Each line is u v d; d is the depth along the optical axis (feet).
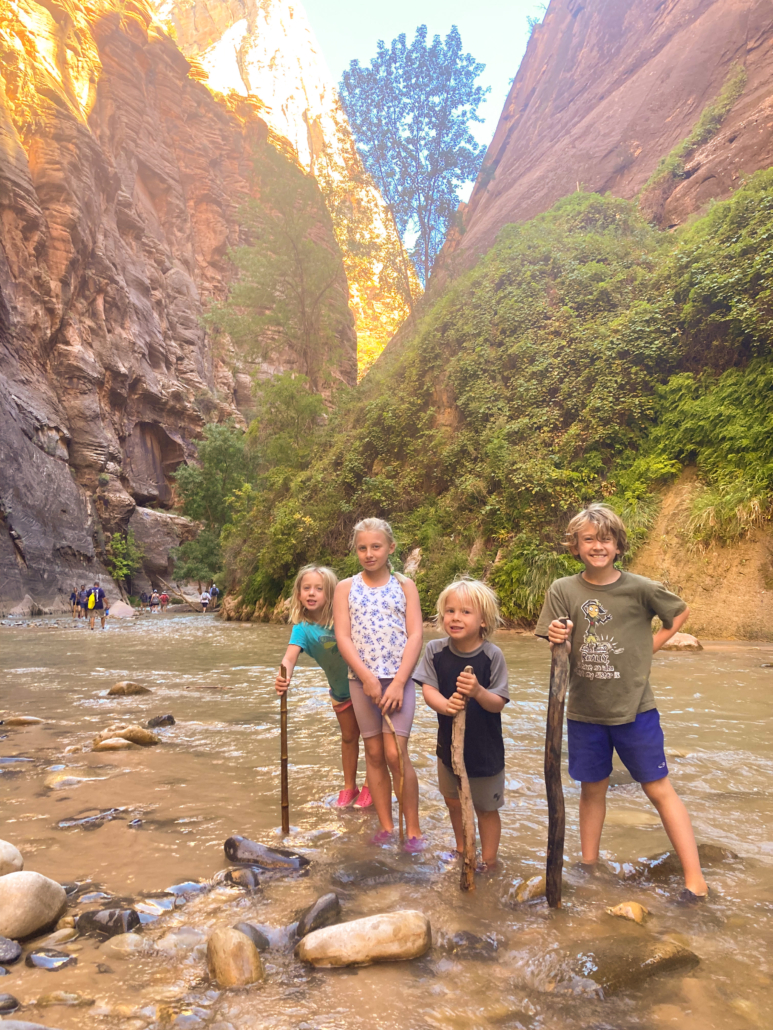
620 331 51.90
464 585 8.49
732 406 42.55
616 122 100.07
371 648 9.77
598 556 8.36
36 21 137.18
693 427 43.75
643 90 99.91
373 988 5.52
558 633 7.62
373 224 101.35
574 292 60.18
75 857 8.51
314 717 18.13
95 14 159.63
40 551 99.30
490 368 60.59
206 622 70.03
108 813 10.27
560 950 5.96
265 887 7.60
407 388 68.64
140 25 176.55
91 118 151.53
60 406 117.91
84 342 126.82
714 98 86.89
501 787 8.46
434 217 100.12
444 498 57.57
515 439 53.36
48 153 122.11
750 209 49.65
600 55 122.52
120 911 6.68
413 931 6.17
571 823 9.78
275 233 100.73
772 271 43.27
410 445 64.80
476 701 8.49
